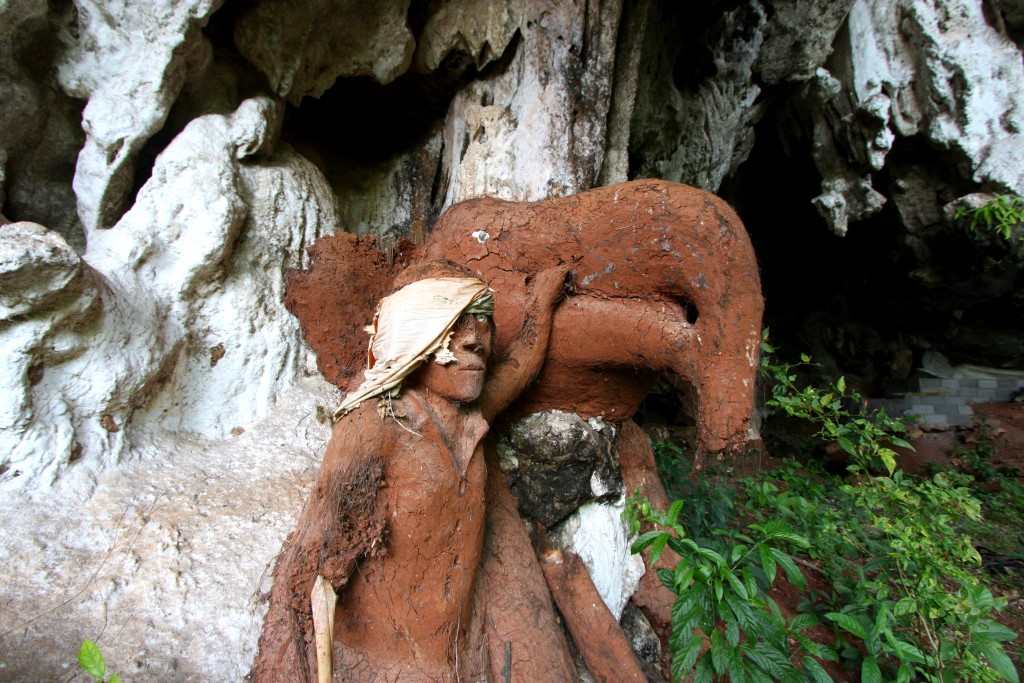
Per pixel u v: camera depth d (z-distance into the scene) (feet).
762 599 4.39
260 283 6.13
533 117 7.51
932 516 5.11
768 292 22.12
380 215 9.16
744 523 8.25
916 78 14.15
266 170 6.35
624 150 8.76
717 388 4.17
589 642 4.83
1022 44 13.34
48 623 3.67
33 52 5.39
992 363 18.86
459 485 3.92
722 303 4.15
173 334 5.35
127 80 5.57
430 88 8.63
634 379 5.34
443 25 7.66
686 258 4.32
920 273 16.51
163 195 5.47
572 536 5.50
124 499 4.45
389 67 7.41
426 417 3.88
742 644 4.14
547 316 4.97
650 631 5.57
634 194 4.58
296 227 6.43
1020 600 8.71
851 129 15.14
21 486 4.17
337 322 6.31
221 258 5.65
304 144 8.61
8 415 4.15
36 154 5.80
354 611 3.82
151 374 5.01
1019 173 12.96
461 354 3.96
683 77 13.62
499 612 4.27
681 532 4.32
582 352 5.05
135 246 5.22
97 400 4.62
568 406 5.46
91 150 5.57
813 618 4.53
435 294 4.00
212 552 4.32
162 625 3.88
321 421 5.88
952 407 18.78
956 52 13.34
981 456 16.63
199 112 6.52
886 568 5.74
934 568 4.92
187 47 5.71
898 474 5.39
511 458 5.39
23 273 3.96
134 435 4.95
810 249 19.77
